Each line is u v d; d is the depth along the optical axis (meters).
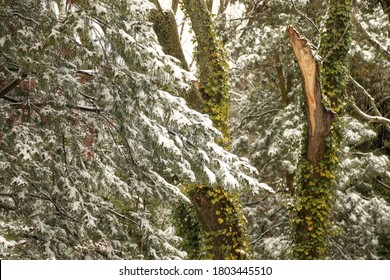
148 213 10.63
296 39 13.67
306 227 14.49
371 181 19.11
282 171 20.23
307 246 14.45
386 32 18.83
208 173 9.70
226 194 14.09
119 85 8.93
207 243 14.43
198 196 14.19
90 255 9.27
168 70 8.54
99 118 9.40
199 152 9.59
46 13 8.55
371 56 17.61
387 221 17.75
